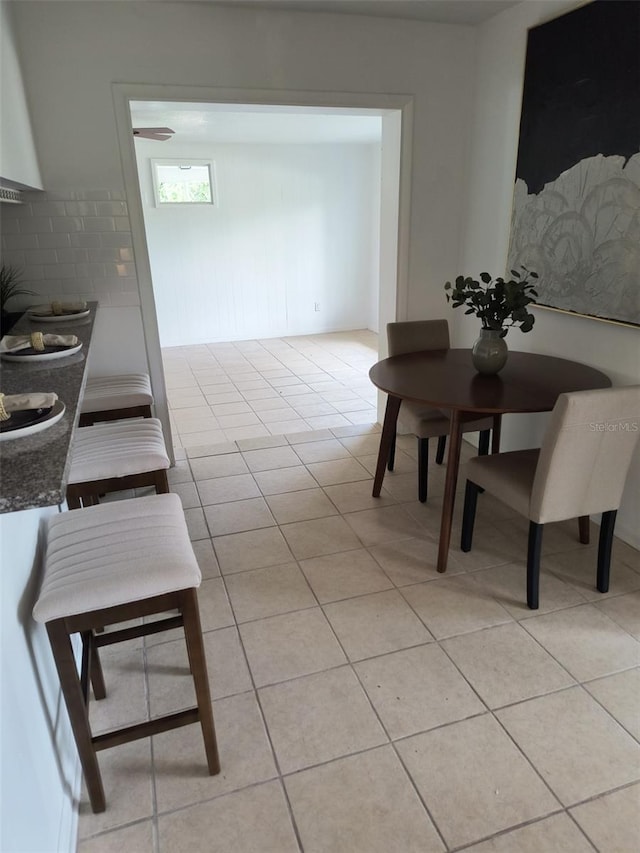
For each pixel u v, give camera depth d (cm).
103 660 191
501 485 214
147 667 188
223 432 411
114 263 294
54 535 141
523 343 303
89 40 259
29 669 124
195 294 704
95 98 267
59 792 133
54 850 121
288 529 268
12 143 213
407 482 314
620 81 220
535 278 279
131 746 160
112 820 140
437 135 321
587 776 149
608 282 238
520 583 226
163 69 270
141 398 259
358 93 300
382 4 274
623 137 221
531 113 269
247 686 179
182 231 676
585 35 233
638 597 218
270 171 686
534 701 172
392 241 343
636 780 148
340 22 286
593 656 189
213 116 468
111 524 145
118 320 304
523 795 145
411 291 346
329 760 155
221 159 664
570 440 185
